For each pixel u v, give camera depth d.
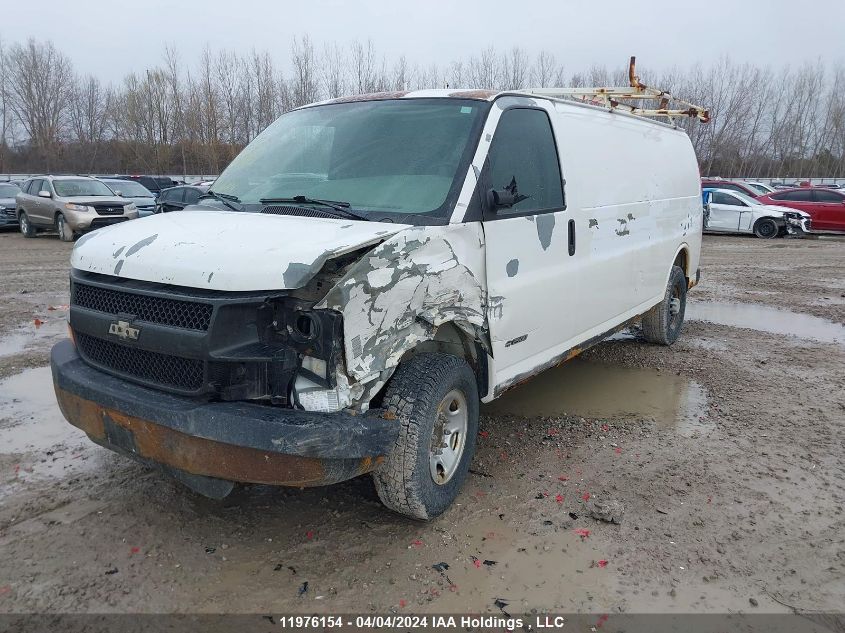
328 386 3.04
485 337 3.98
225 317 2.94
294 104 35.53
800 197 22.97
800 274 13.90
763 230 21.75
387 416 3.40
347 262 3.16
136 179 30.75
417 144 4.05
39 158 46.94
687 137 8.02
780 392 6.16
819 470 4.55
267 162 4.46
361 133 4.28
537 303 4.43
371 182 3.93
